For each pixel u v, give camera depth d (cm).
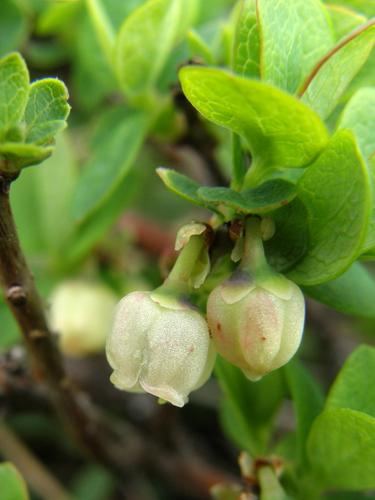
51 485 7
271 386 5
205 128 6
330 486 5
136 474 7
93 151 6
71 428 6
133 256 7
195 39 5
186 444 7
